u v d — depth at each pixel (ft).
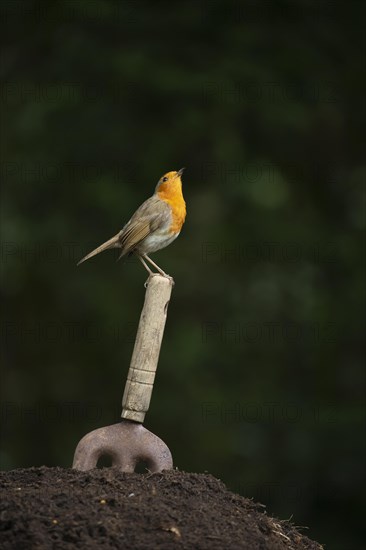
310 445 41.24
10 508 15.64
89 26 44.91
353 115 47.60
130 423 19.51
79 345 48.70
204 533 15.60
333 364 46.26
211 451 46.16
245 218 47.14
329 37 46.68
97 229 46.37
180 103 43.83
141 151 45.16
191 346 46.55
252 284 48.03
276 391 46.78
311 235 47.01
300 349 47.80
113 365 48.44
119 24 44.34
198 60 43.93
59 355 49.14
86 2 43.93
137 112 44.78
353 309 45.37
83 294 47.19
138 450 19.25
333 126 48.14
